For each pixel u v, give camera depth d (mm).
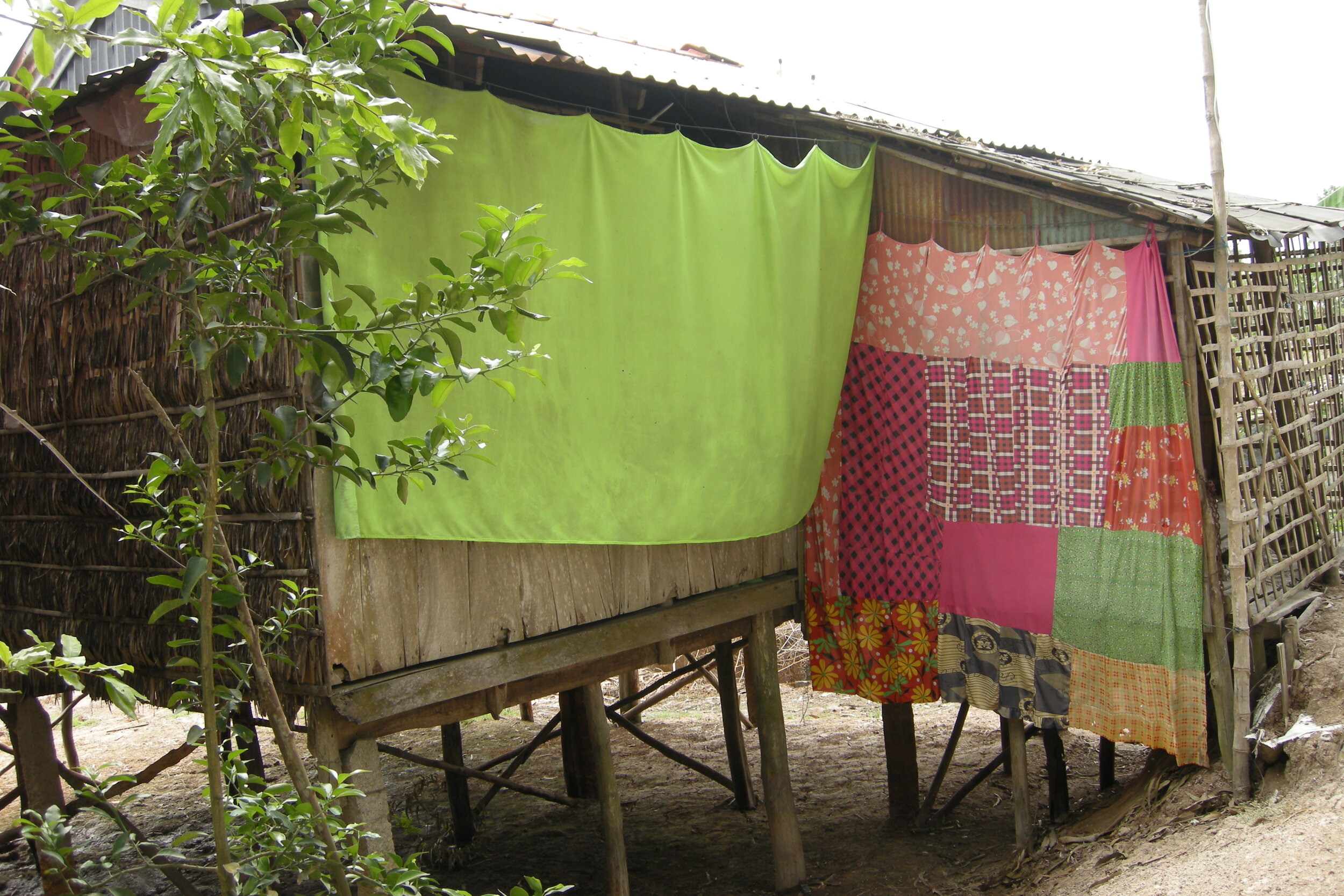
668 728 11812
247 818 3062
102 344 5062
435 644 4891
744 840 8281
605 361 5484
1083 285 6352
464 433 3363
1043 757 9344
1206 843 5363
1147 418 6117
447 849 8031
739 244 6055
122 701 2408
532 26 6207
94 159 5191
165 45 2475
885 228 7121
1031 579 6594
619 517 5621
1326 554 7402
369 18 2945
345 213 3033
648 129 7008
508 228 3320
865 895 6902
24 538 5613
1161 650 6070
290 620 4398
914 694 7090
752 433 6234
